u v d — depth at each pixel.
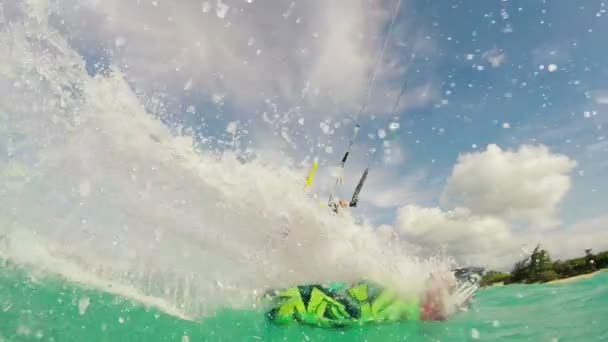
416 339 3.24
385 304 3.69
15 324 2.40
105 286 2.95
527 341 3.14
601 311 3.75
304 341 3.14
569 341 3.11
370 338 3.27
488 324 3.62
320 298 3.58
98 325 2.62
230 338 2.93
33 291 2.67
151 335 2.69
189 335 2.81
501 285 4.92
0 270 2.71
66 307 2.65
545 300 4.34
